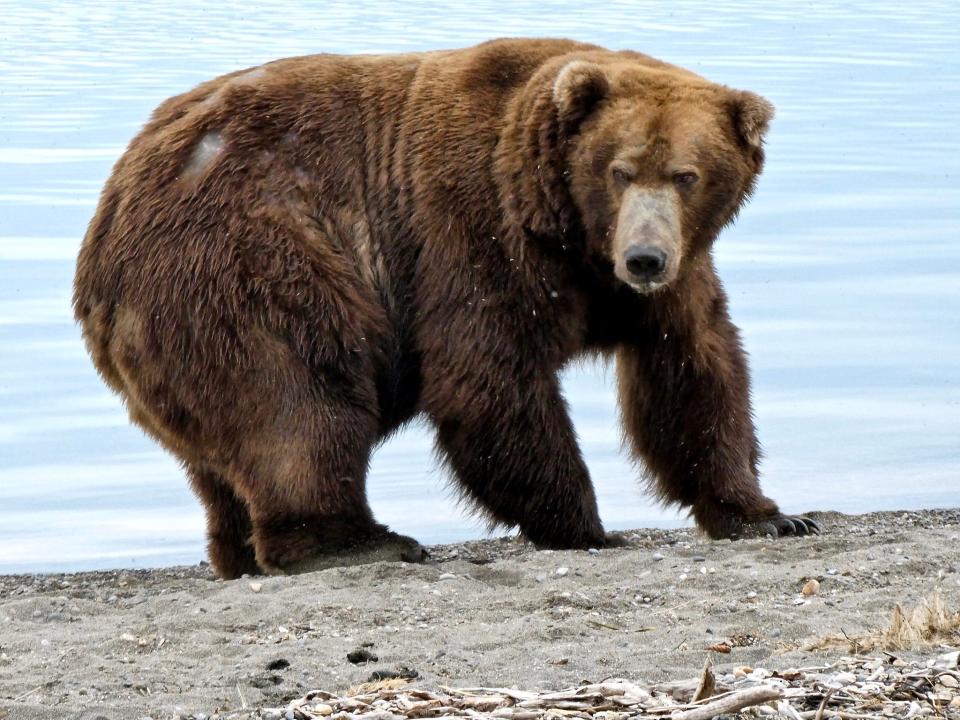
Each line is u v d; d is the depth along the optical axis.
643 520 18.66
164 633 10.92
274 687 9.28
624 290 14.08
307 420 13.55
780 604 10.96
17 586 14.56
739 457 14.63
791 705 8.12
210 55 58.78
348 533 13.64
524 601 11.48
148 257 13.84
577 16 71.69
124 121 43.03
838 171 36.22
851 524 15.52
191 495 19.47
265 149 14.09
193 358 13.68
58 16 76.50
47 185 34.38
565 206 13.68
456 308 13.82
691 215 13.51
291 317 13.56
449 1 82.31
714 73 51.72
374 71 14.67
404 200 14.12
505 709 8.26
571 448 14.00
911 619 9.73
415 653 9.96
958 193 34.00
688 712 7.86
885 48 61.44
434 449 14.38
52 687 9.52
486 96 14.18
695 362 14.44
